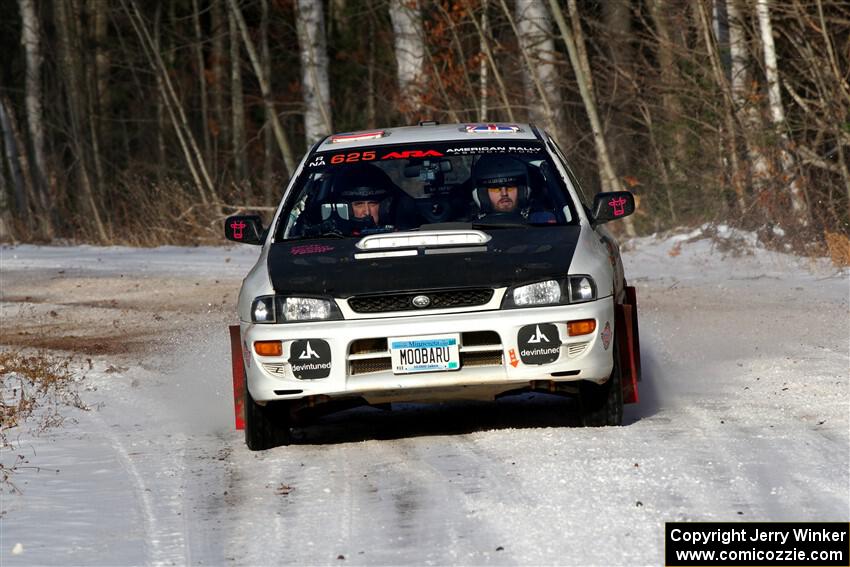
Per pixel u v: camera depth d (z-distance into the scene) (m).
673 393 30.61
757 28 79.00
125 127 160.88
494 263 25.03
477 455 23.67
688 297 51.09
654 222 85.06
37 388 35.28
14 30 163.38
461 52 99.62
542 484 20.91
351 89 139.62
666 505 19.30
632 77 89.62
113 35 169.25
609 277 25.64
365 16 138.38
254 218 29.66
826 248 64.38
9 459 25.86
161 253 90.06
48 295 64.75
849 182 68.56
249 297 25.61
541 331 24.30
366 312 24.66
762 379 31.47
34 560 18.16
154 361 40.69
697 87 80.12
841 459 21.91
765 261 62.38
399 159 29.34
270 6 143.88
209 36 164.62
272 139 152.25
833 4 75.81
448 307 24.52
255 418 25.97
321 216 28.59
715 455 22.47
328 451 25.47
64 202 139.75
